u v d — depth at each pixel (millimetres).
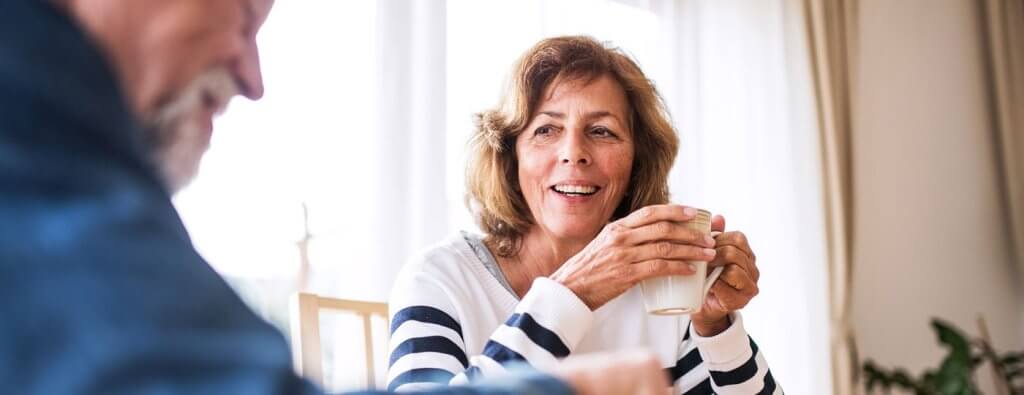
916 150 3818
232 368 245
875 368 3406
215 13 353
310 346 1323
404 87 2455
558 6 2799
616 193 1345
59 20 291
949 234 3844
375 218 2357
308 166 2283
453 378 1038
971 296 3850
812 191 3291
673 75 3021
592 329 1275
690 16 3113
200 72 359
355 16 2422
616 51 1432
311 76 2330
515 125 1344
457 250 1301
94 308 238
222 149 2162
